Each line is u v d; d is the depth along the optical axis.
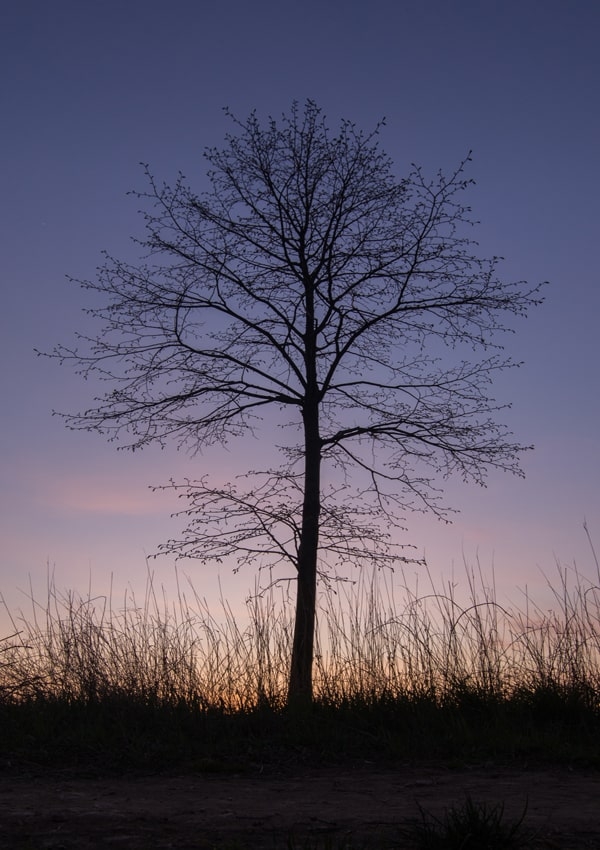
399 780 6.58
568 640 9.17
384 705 8.86
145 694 8.77
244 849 4.45
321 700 9.03
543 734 7.91
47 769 6.86
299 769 7.11
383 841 4.63
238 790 6.16
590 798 5.75
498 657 9.27
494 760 7.34
